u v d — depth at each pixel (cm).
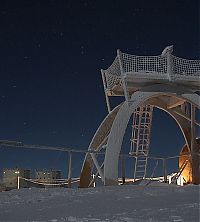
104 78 1909
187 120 2138
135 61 1722
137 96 1742
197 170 2038
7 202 934
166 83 1798
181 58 1777
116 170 1634
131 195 948
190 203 731
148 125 2083
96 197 929
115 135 1662
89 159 1939
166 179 2028
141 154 2070
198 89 1894
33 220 597
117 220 539
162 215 573
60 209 736
